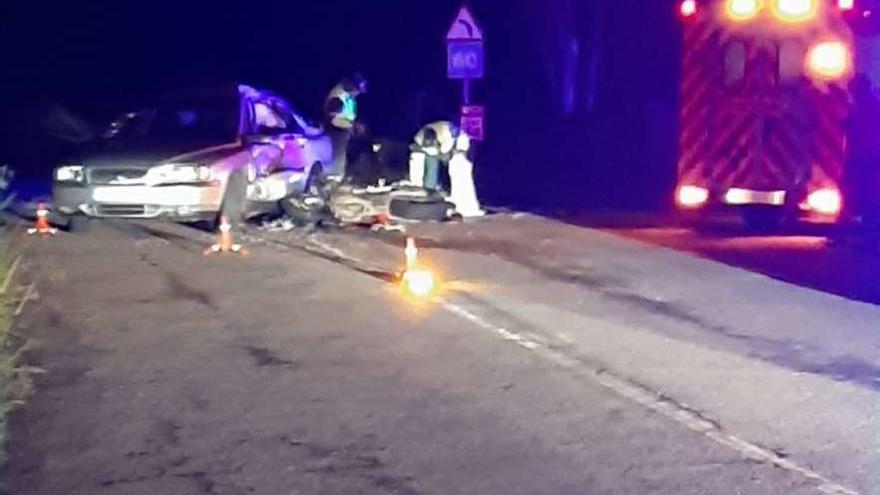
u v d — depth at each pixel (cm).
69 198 1661
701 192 1708
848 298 1209
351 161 2030
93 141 1759
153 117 1795
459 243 1596
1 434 763
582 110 3241
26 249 1518
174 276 1326
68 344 1001
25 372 908
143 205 1652
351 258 1455
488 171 2816
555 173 2830
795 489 665
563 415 801
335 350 979
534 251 1525
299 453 727
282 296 1206
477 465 705
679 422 785
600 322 1088
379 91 3497
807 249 1548
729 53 1677
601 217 1952
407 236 1664
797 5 1630
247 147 1731
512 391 858
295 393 854
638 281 1301
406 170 2002
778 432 765
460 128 2047
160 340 1015
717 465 704
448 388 866
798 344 1006
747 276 1335
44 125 3148
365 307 1152
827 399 839
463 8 2136
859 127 1655
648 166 2839
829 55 1634
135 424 784
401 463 709
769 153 1678
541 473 691
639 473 690
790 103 1659
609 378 892
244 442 747
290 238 1633
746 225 1722
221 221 1609
